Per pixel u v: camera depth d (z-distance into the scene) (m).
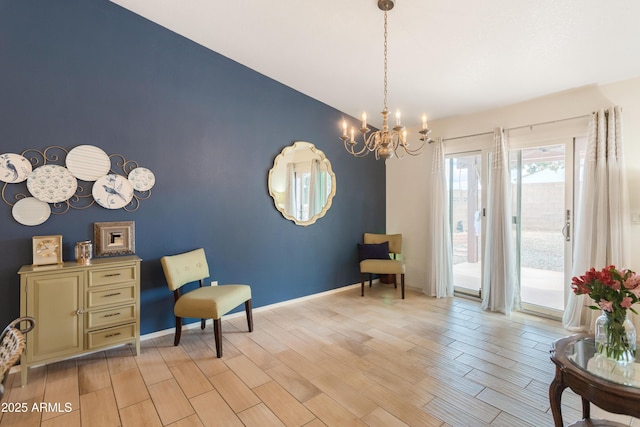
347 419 1.83
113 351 2.67
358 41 2.82
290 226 3.96
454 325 3.23
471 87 3.34
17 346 1.23
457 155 4.18
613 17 2.15
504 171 3.57
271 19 2.70
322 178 4.25
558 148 3.33
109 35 2.71
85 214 2.63
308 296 4.14
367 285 4.82
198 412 1.89
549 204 3.42
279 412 1.89
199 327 3.22
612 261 2.83
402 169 4.83
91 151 2.64
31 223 2.42
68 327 2.31
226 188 3.41
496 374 2.30
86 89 2.62
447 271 4.21
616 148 2.84
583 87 3.07
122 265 2.53
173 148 3.06
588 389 1.37
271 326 3.22
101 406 1.94
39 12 2.43
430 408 1.92
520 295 3.67
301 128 4.03
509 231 3.54
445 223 4.20
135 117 2.85
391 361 2.50
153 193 2.95
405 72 3.21
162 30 2.98
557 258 3.37
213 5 2.61
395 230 4.96
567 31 2.34
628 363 1.50
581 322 3.08
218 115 3.35
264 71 3.61
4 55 2.31
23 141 2.38
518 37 2.48
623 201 2.80
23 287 2.16
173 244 3.07
